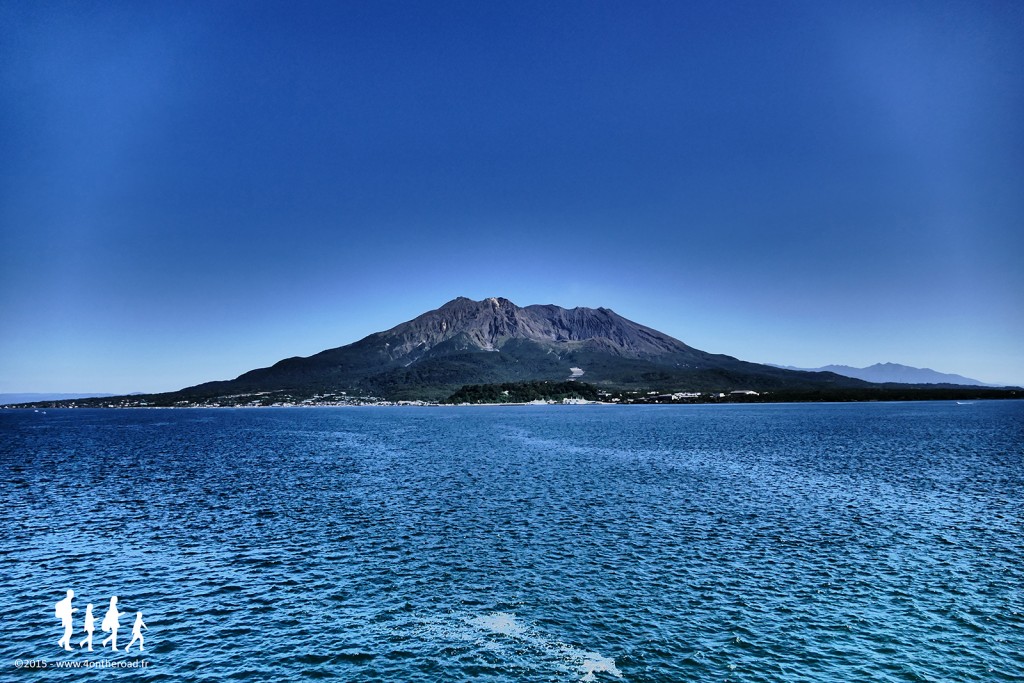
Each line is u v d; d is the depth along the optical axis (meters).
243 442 139.25
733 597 32.88
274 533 47.03
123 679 24.89
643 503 58.41
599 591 33.88
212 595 33.84
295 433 172.88
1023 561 38.91
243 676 25.00
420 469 85.81
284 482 73.38
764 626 29.25
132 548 43.09
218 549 42.62
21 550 42.69
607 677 24.62
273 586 35.12
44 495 64.88
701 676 24.66
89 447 126.38
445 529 48.06
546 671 25.14
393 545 43.41
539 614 30.77
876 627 29.09
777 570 37.28
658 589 34.09
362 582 35.66
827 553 40.81
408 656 26.50
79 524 50.53
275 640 28.19
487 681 24.41
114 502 60.47
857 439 130.00
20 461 99.19
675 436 143.75
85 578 36.75
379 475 79.56
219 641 28.17
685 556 40.31
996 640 27.73
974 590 33.75
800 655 26.36
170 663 26.14
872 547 42.28
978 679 24.50
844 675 24.75
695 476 76.81
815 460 92.75
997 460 91.12
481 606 31.83
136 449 121.25
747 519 51.25
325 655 26.67
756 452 105.50
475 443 132.00
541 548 42.44
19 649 27.53
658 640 27.83
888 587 34.25
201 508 57.00
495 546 43.00
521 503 58.72
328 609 31.67
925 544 43.03
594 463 91.88
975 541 43.78
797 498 60.59
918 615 30.44
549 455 104.56
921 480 71.81
